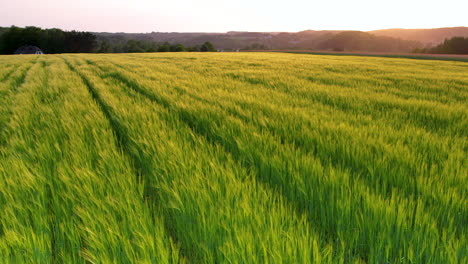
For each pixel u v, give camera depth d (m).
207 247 1.78
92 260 1.70
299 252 1.65
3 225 1.96
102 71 15.40
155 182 2.77
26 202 2.22
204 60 25.34
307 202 2.39
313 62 23.97
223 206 2.09
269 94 7.79
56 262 1.78
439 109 6.07
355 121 4.82
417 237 1.83
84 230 1.90
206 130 4.46
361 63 23.86
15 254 1.67
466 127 4.79
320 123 4.51
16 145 3.62
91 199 2.20
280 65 20.06
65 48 101.00
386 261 1.75
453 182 2.57
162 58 29.05
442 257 1.66
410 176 2.72
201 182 2.45
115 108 5.68
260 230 1.83
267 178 2.86
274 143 3.44
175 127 4.42
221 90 7.96
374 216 2.00
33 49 97.44
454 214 2.12
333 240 2.04
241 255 1.63
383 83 11.14
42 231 1.90
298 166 2.80
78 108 5.84
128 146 3.84
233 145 3.59
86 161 3.05
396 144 3.57
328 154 3.33
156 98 7.37
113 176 2.58
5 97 7.69
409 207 2.09
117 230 1.83
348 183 2.52
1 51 97.00
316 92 8.33
